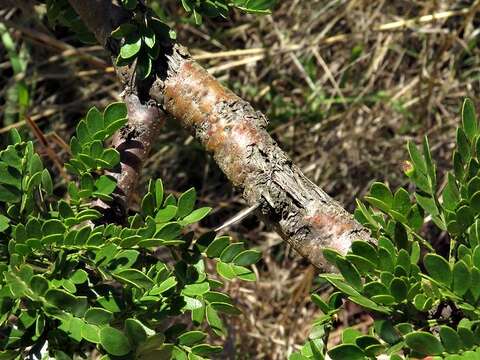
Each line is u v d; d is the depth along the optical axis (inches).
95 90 63.5
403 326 21.0
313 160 61.7
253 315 57.9
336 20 63.7
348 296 21.8
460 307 20.8
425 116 61.2
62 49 57.3
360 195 61.1
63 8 31.1
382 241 22.1
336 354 21.3
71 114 64.6
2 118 63.4
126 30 26.4
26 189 23.3
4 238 23.3
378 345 21.3
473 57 62.8
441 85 62.2
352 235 24.4
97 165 24.4
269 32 65.9
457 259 22.8
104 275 22.4
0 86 65.7
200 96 26.4
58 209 23.4
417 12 65.2
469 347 20.2
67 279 22.3
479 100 60.6
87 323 21.6
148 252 25.0
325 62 65.7
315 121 61.9
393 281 21.0
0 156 23.4
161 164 62.0
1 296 21.5
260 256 24.6
